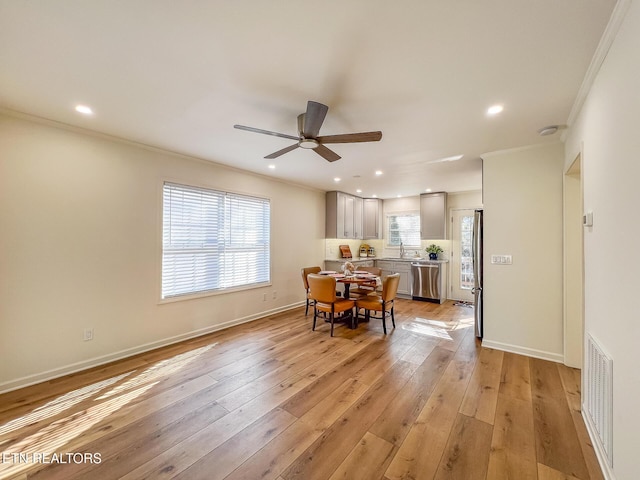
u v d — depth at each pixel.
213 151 3.50
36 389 2.46
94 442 1.82
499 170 3.39
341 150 3.38
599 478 1.55
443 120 2.55
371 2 1.30
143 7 1.33
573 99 2.16
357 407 2.21
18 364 2.48
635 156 1.23
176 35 1.52
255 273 4.74
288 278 5.36
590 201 1.95
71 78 1.93
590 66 1.75
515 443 1.82
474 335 3.92
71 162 2.76
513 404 2.26
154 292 3.40
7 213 2.42
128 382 2.59
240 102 2.26
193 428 1.96
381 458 1.69
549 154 3.12
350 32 1.49
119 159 3.09
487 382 2.61
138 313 3.26
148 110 2.40
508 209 3.33
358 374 2.76
